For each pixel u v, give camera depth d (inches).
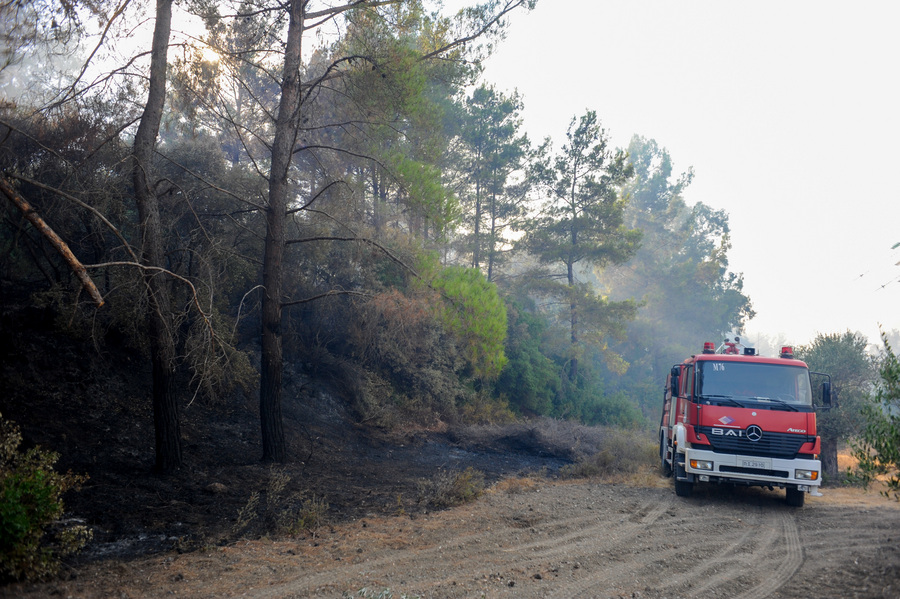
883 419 273.3
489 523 339.9
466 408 914.7
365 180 759.7
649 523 354.3
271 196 507.5
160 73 433.4
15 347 499.2
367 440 689.0
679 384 500.1
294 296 718.5
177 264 542.3
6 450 237.6
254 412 627.2
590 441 840.3
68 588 212.7
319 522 335.3
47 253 542.0
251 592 215.9
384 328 794.8
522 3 614.9
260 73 794.2
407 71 534.3
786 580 248.8
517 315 1197.7
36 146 434.9
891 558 273.6
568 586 235.1
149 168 428.1
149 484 394.0
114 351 573.6
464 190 1359.5
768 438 417.7
